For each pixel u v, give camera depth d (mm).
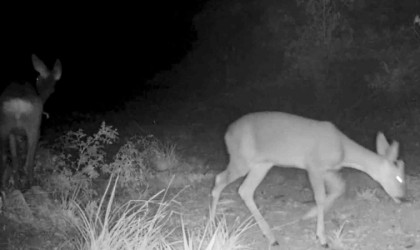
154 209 9125
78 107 18344
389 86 15789
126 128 14758
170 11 24422
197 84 20000
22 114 9391
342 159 8359
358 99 15852
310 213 8727
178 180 10438
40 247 7543
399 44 17422
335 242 7863
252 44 19750
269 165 8641
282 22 18344
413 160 11844
